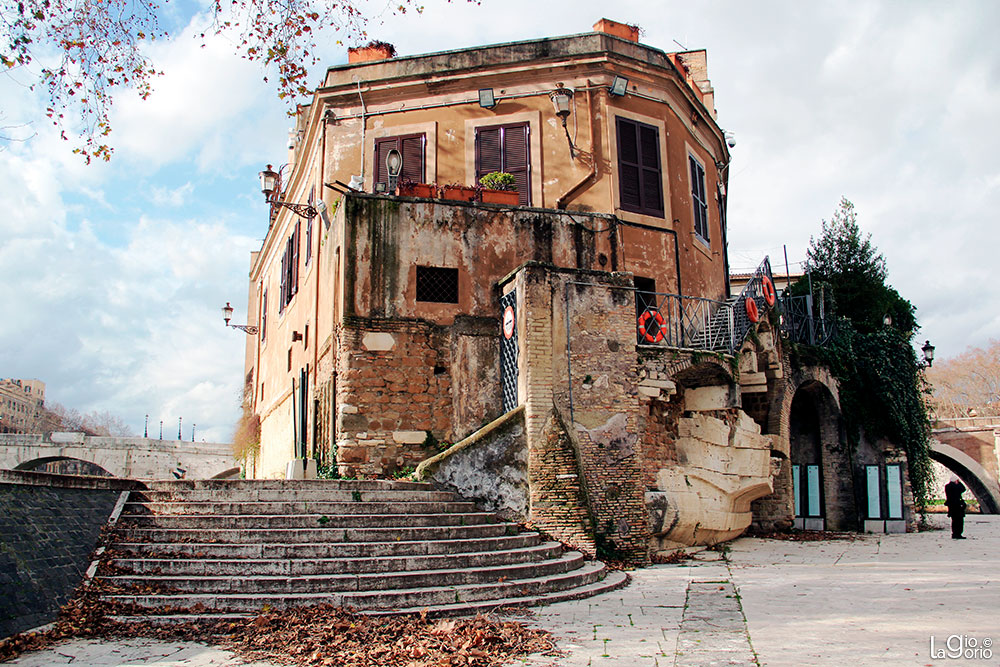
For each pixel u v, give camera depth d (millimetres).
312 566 9953
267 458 27141
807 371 20484
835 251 28344
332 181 19875
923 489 23297
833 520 21812
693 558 15492
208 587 9391
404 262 16734
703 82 26953
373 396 15914
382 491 12789
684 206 20812
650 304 19094
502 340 16656
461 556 10977
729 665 6918
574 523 13945
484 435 14297
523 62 19766
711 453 16844
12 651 7367
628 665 7004
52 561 9117
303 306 21453
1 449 46000
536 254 17750
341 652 7465
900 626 8453
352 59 21375
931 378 78750
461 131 19891
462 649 7488
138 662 7141
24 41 9352
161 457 46969
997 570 13094
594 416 14984
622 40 20141
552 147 19562
